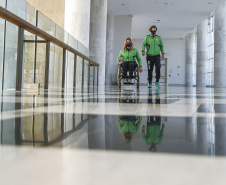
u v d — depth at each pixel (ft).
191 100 8.63
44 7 54.65
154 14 70.18
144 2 60.75
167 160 1.41
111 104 6.63
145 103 7.07
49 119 3.62
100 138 2.19
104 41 56.80
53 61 21.33
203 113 4.62
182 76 105.70
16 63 13.57
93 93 13.37
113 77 70.18
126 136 2.29
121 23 70.69
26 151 1.65
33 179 1.08
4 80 13.35
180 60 105.91
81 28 34.37
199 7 63.82
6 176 1.12
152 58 28.43
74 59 25.70
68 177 1.10
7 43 13.35
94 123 3.24
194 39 106.83
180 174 1.14
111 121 3.44
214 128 2.82
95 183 1.02
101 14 56.39
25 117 3.82
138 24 81.82
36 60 17.16
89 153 1.59
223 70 65.05
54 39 17.57
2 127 2.84
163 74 105.91
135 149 1.73
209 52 91.35
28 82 16.58
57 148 1.75
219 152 1.64
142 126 2.97
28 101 7.13
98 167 1.26
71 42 24.11
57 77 22.12
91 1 57.98
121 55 31.07
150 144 1.92
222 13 65.05
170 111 4.96
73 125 3.04
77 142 1.99
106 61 70.08
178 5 62.54
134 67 30.66
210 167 1.27
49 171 1.19
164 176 1.11
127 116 4.08
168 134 2.40
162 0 59.11
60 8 54.54
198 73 89.61
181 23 80.07
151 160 1.41
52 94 11.18
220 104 6.93
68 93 12.59
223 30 64.95
